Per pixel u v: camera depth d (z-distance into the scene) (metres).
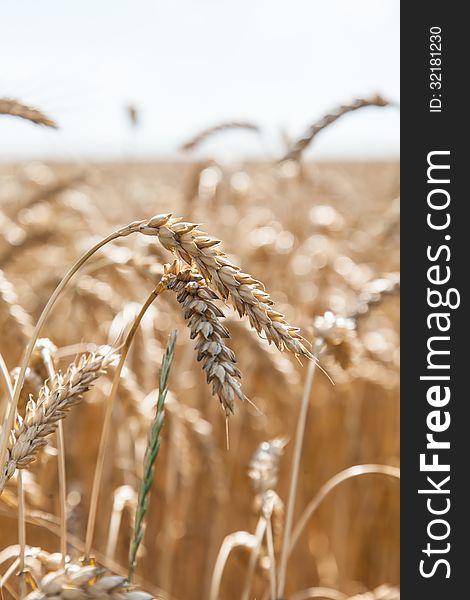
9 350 3.98
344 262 6.45
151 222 1.80
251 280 1.76
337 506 5.55
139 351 4.09
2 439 1.86
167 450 4.48
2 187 8.42
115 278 4.36
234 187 7.07
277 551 3.21
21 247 5.58
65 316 5.29
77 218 6.91
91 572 1.50
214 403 5.23
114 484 4.68
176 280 1.85
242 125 6.11
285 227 7.05
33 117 2.64
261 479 2.98
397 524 5.70
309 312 5.62
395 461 5.69
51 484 3.94
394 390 5.86
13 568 2.21
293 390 4.71
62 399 1.89
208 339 1.70
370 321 6.41
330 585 5.24
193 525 5.15
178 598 5.06
